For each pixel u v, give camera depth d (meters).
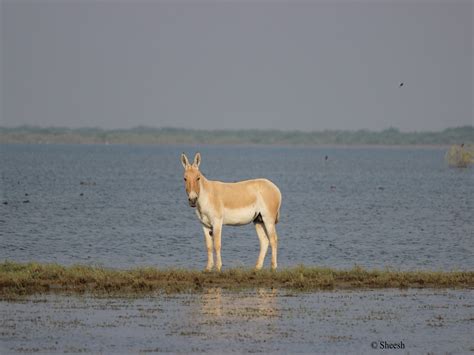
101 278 66.19
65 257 90.00
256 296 62.56
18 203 164.00
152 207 162.00
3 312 56.72
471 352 48.84
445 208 170.12
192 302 60.12
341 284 67.75
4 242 102.50
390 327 54.22
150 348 48.53
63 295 62.06
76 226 123.31
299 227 127.50
